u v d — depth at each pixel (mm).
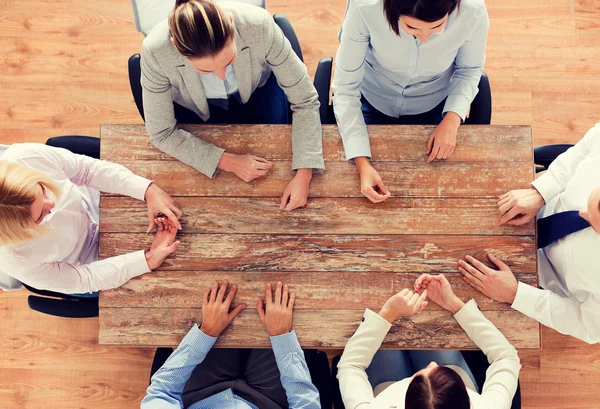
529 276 1652
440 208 1681
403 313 1594
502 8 2557
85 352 2418
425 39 1422
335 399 1769
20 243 1514
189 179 1699
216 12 1285
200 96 1659
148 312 1645
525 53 2539
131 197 1696
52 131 2545
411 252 1663
